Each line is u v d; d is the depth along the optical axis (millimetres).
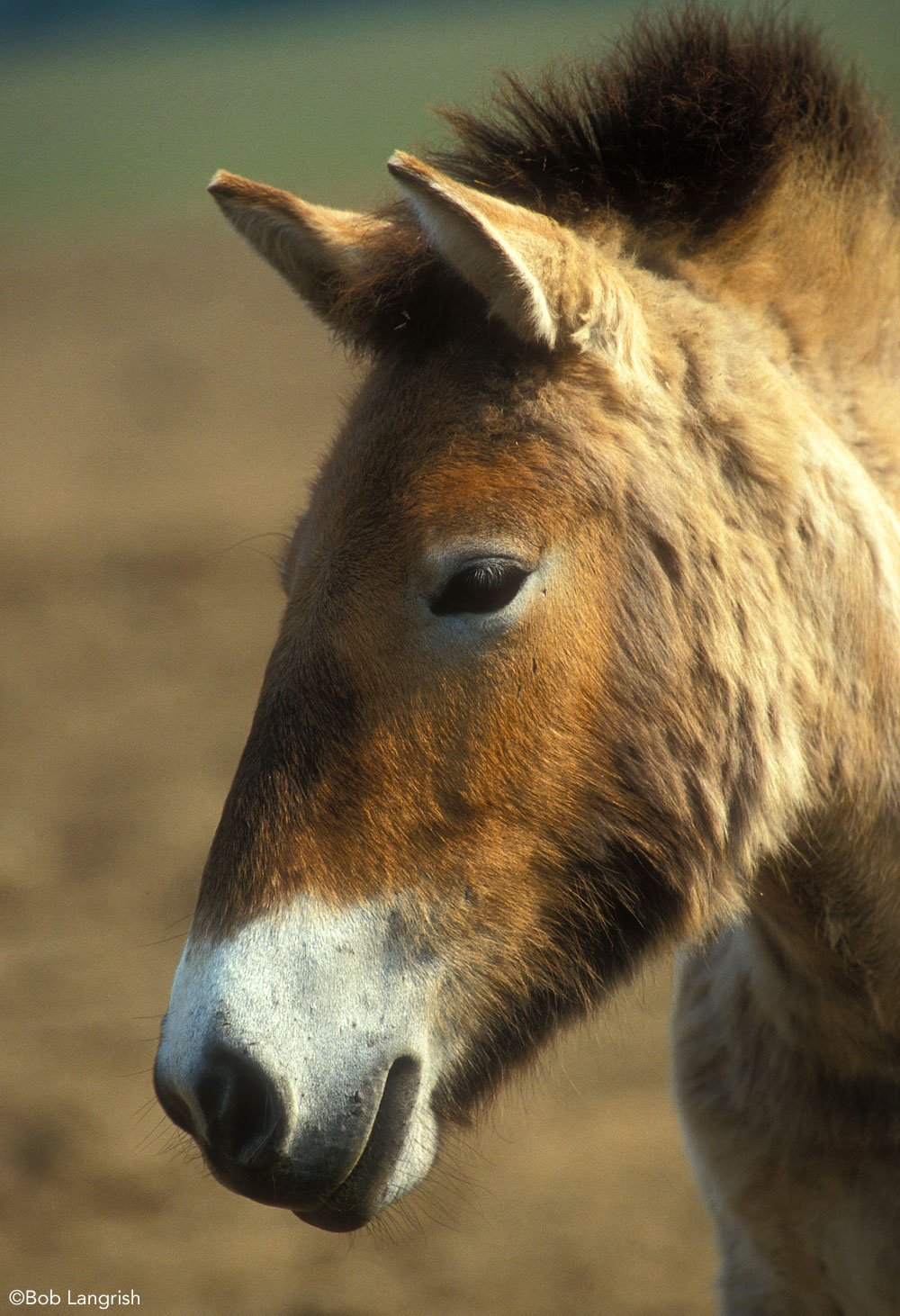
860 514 7680
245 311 66188
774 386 7680
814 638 7527
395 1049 6750
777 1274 8734
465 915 6973
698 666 7238
